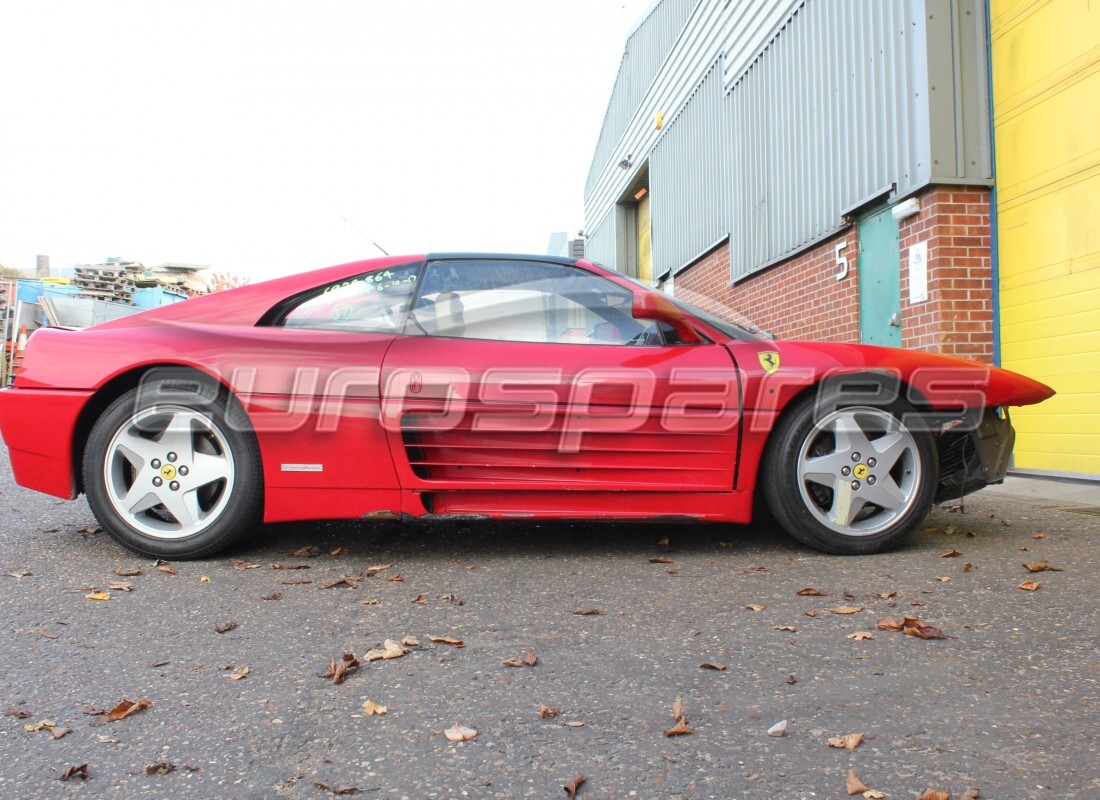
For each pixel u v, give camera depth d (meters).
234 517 3.05
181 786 1.46
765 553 3.18
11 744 1.62
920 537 3.44
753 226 8.35
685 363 3.08
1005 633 2.20
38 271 33.75
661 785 1.46
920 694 1.82
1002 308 5.32
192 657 2.09
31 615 2.42
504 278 3.23
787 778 1.48
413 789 1.45
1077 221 4.70
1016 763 1.51
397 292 3.21
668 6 11.95
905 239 5.66
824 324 6.86
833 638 2.20
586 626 2.33
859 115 6.15
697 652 2.11
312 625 2.35
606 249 17.53
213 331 3.12
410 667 2.02
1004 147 5.24
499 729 1.68
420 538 3.50
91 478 3.05
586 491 3.07
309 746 1.61
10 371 13.92
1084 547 3.18
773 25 7.74
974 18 5.31
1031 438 5.20
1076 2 4.64
